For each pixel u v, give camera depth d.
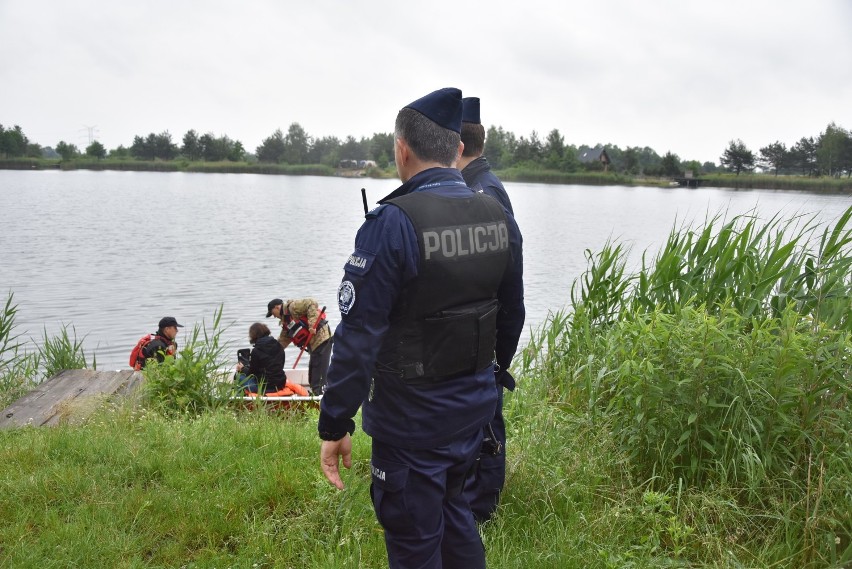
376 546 2.89
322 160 153.00
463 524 2.44
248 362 7.41
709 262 4.41
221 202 54.69
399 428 2.22
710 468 3.10
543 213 50.09
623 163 134.75
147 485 3.51
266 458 3.75
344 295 2.12
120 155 149.88
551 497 3.16
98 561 2.79
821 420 3.02
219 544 2.98
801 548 2.78
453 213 2.25
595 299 4.84
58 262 21.02
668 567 2.66
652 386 3.19
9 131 136.75
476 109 3.18
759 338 3.13
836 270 3.82
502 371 2.92
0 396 6.34
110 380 6.28
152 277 18.56
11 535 2.95
